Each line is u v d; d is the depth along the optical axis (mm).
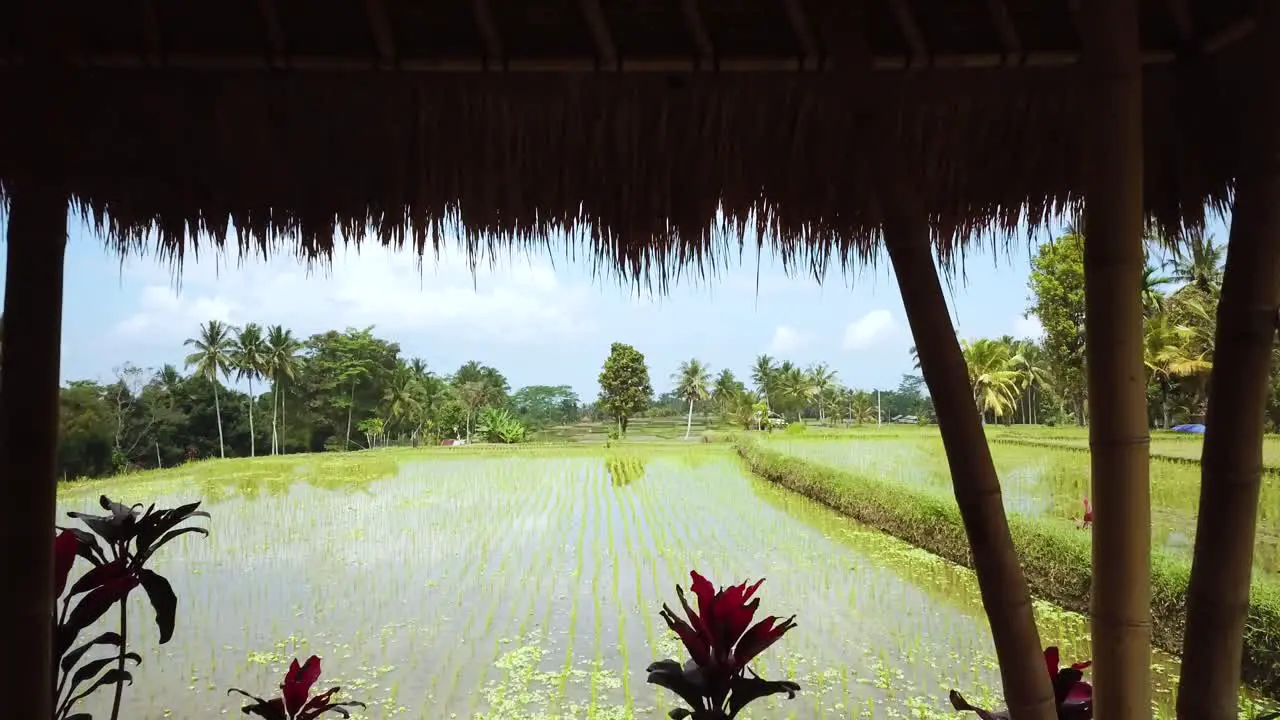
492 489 16953
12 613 1145
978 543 1193
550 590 7598
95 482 20359
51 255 1188
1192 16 1339
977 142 1563
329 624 6605
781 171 1518
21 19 1231
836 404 58656
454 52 1320
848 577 7879
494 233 1605
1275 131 1052
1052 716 1204
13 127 1243
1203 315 10875
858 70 1184
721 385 55344
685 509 13109
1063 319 12000
